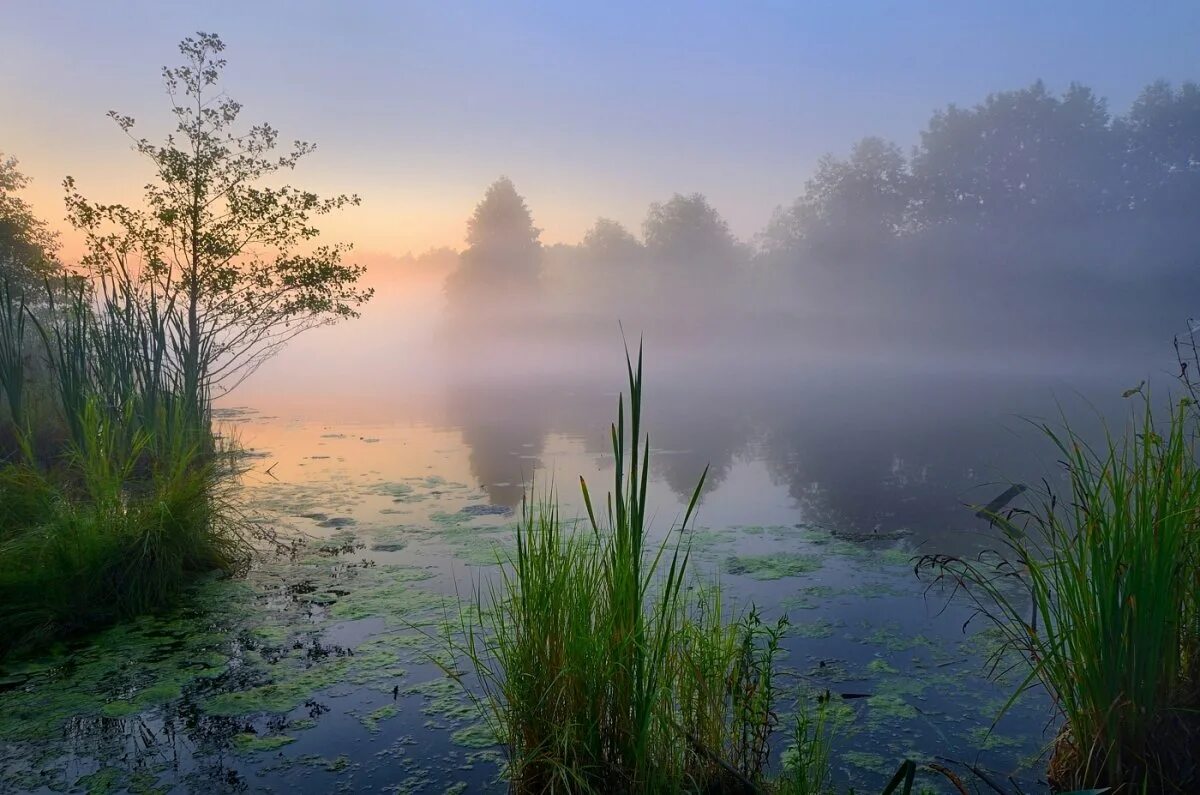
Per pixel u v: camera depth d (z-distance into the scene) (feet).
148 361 25.50
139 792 10.84
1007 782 10.88
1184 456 10.53
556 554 10.74
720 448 41.91
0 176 48.39
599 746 9.86
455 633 16.21
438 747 11.98
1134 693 9.48
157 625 16.78
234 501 27.91
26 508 19.24
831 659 14.92
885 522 25.68
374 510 27.09
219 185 33.04
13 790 10.84
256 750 11.89
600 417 55.83
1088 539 10.19
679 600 17.46
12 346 24.85
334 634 16.26
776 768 11.17
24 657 15.26
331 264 34.73
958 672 14.38
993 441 43.75
